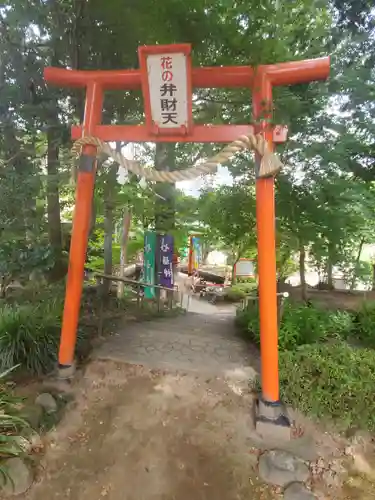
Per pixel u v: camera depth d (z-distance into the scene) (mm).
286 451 3066
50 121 5273
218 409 3545
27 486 2689
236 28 4125
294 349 4293
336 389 3422
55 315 4441
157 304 7141
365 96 5445
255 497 2693
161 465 2947
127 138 3533
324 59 3066
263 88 3203
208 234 9867
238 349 4734
